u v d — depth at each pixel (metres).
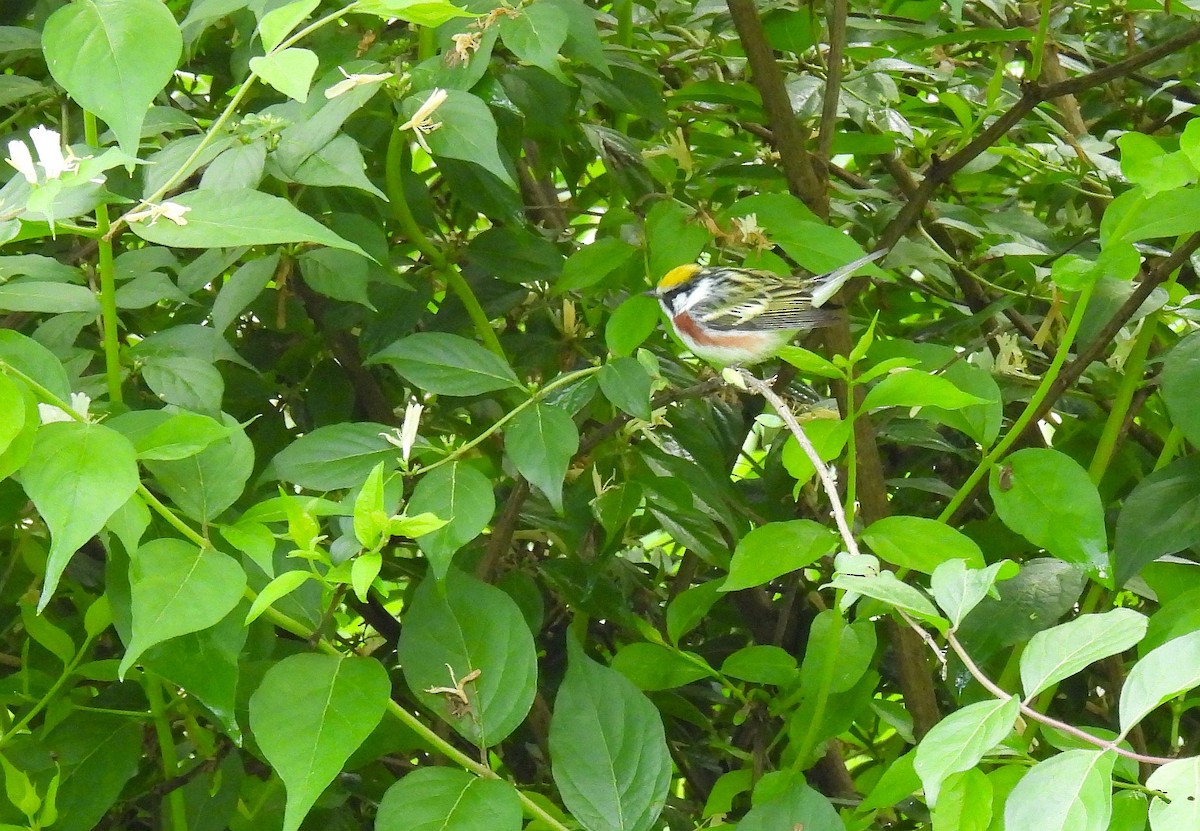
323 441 2.83
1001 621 3.34
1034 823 1.77
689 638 4.93
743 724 4.26
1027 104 4.08
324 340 4.17
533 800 3.04
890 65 4.62
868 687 3.13
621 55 4.34
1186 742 4.22
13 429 2.00
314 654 2.38
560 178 6.01
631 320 3.28
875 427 4.21
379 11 2.26
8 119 3.75
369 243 3.27
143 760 3.62
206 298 4.16
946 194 5.33
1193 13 4.98
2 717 3.34
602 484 3.73
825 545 2.71
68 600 4.02
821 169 4.15
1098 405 4.29
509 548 4.07
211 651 2.42
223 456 2.42
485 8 3.09
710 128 5.37
